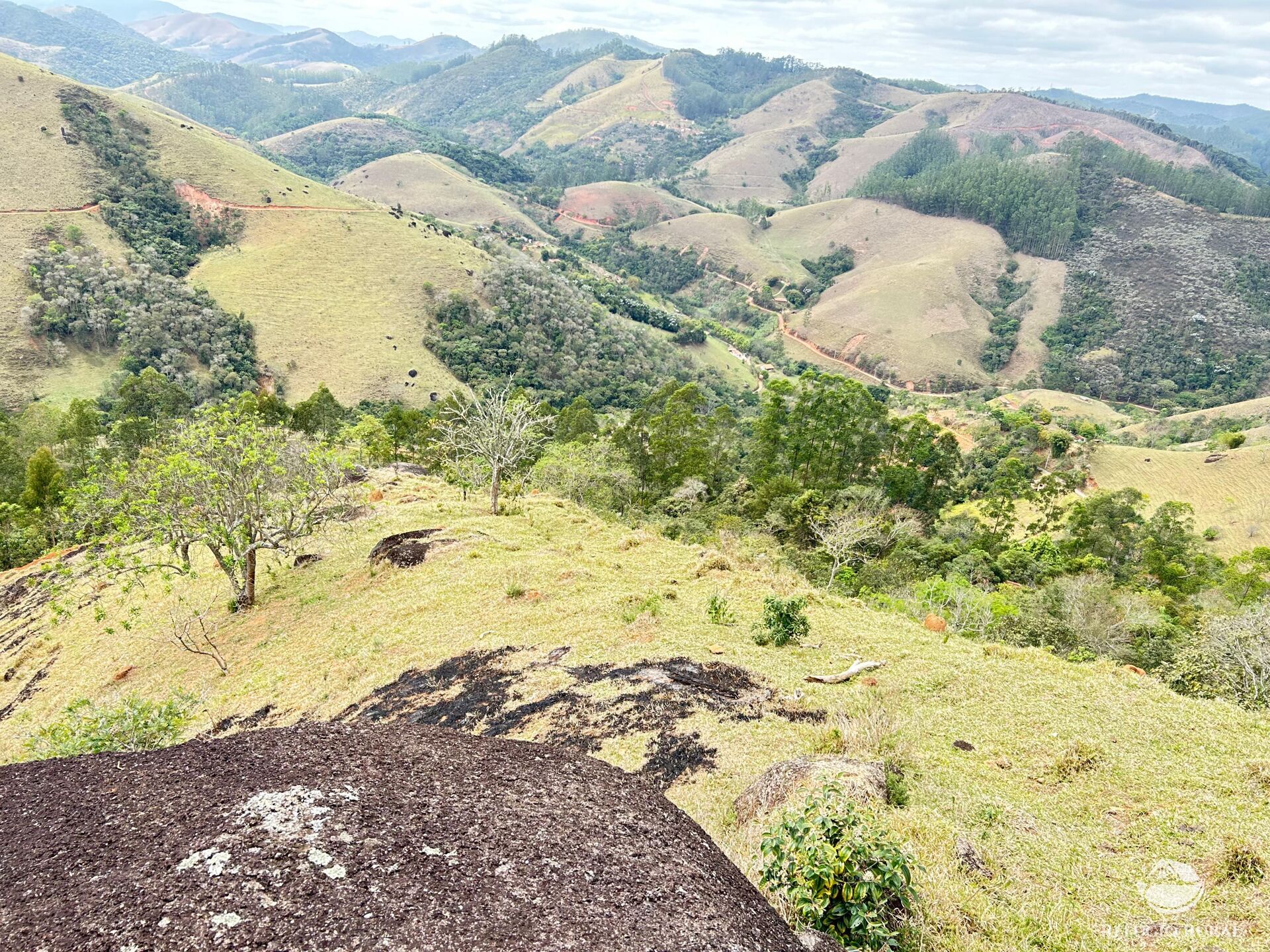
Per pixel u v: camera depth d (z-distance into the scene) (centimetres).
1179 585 5834
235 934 459
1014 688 1550
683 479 6266
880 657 1767
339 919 479
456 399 4641
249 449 2803
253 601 2978
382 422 6775
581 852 596
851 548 4328
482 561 2805
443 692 1848
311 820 581
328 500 3350
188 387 10438
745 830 1023
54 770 670
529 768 739
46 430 6956
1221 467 9188
